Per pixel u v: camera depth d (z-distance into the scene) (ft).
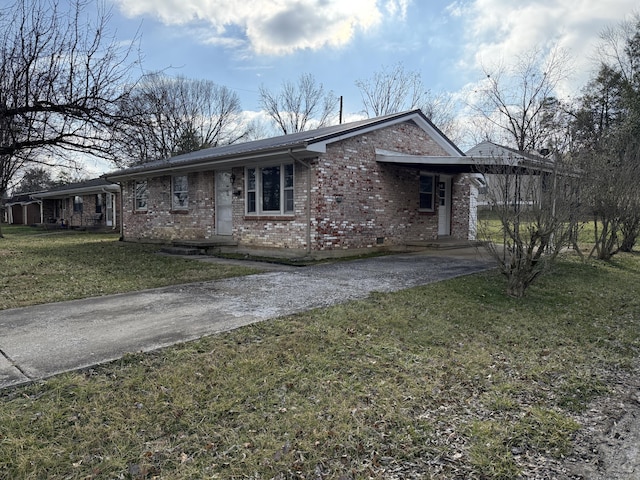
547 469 7.62
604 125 83.20
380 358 12.35
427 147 44.11
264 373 10.91
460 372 11.69
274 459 7.57
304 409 9.32
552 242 20.61
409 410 9.53
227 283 22.86
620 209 34.12
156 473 7.09
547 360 13.02
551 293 22.04
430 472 7.44
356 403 9.71
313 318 15.69
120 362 11.22
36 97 24.54
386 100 114.11
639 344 14.94
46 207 105.29
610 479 7.32
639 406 10.29
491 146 77.05
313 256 32.12
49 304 17.87
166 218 47.73
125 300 18.65
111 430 8.20
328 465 7.54
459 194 48.08
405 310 17.21
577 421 9.44
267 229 35.65
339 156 33.73
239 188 38.24
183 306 17.49
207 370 10.92
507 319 17.01
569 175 21.09
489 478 7.32
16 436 7.84
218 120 127.75
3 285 22.16
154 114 32.58
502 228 20.93
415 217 41.93
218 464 7.38
